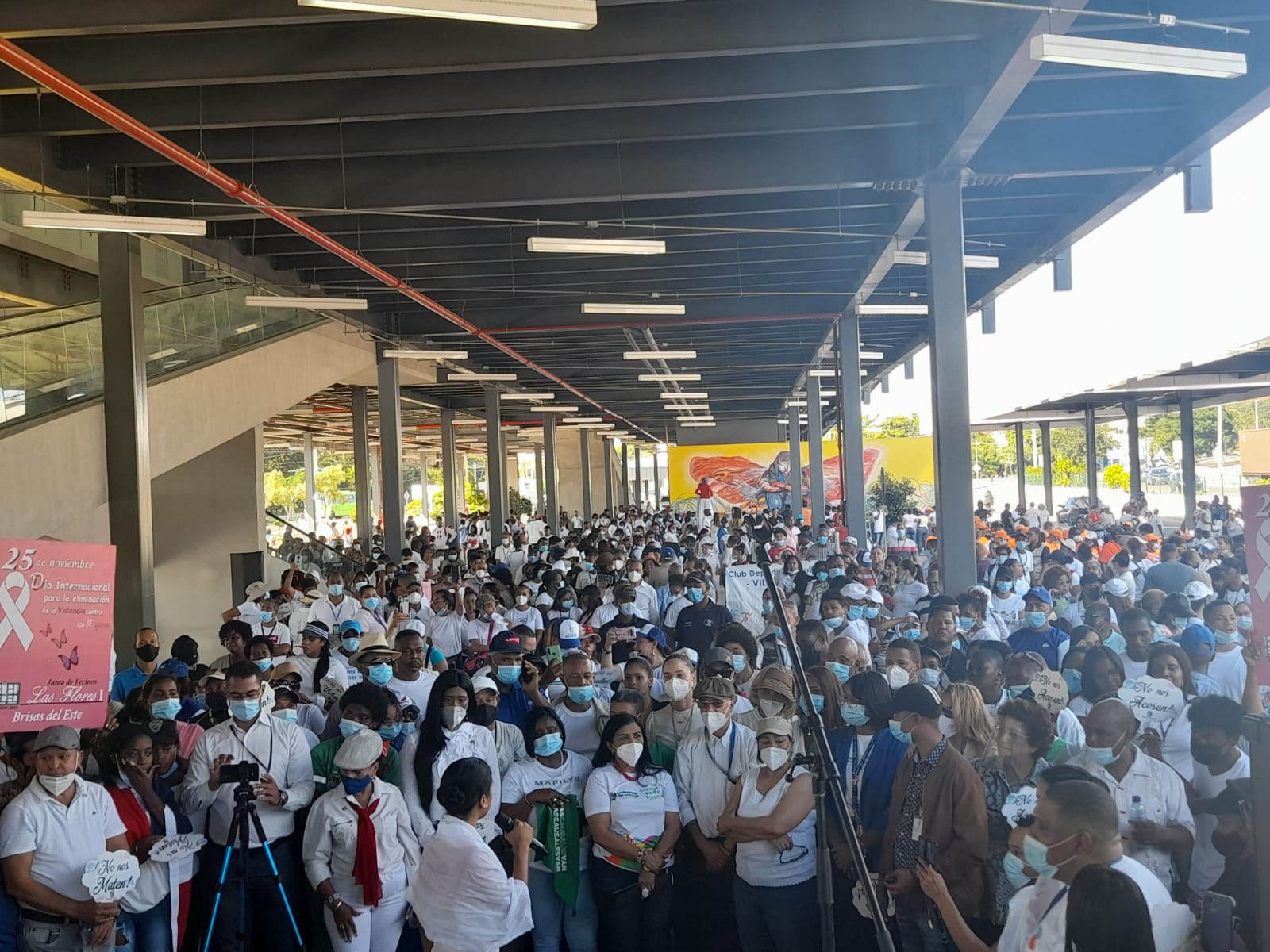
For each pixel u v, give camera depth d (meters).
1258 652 3.84
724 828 4.80
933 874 3.89
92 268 19.62
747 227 14.20
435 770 5.12
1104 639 7.45
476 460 81.81
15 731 4.89
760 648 9.03
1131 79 10.30
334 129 10.84
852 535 20.52
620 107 10.18
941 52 9.33
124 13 7.98
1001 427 37.31
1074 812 3.15
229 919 4.98
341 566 26.30
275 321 19.55
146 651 8.22
